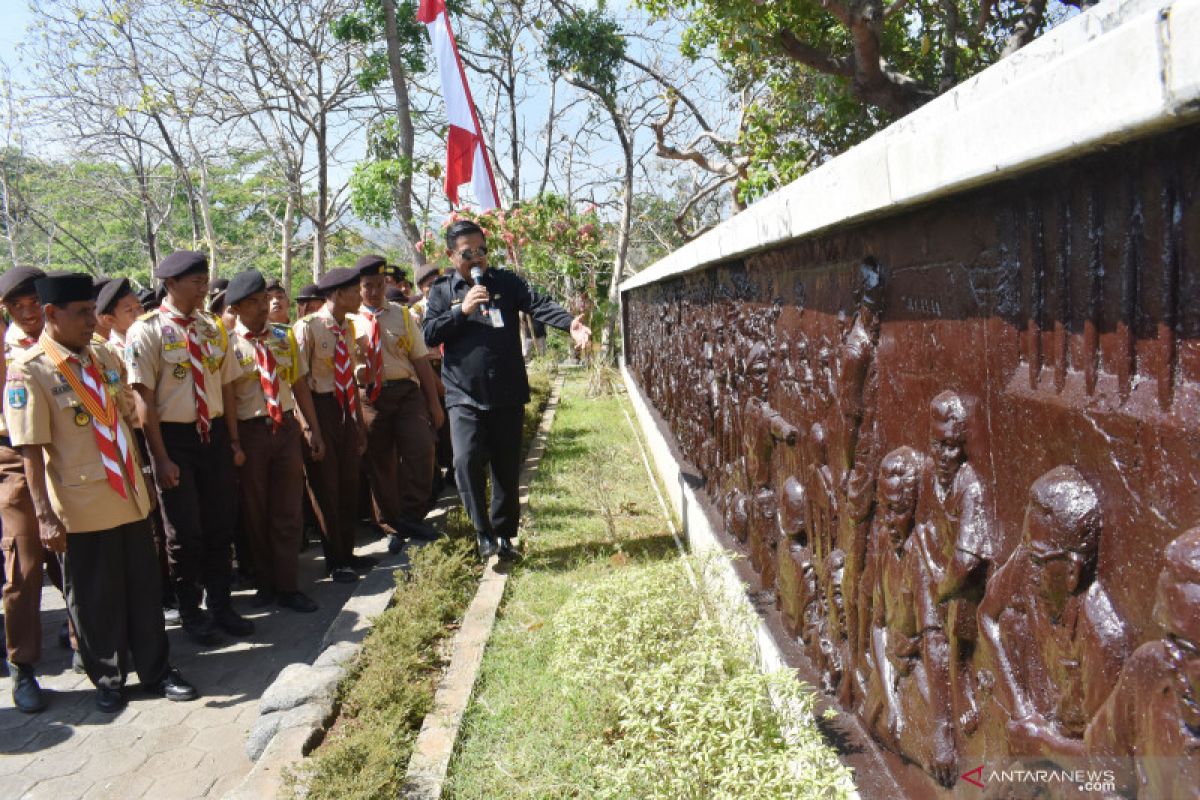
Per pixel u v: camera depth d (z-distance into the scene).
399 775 3.04
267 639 5.05
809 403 2.99
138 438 5.41
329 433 5.91
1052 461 1.49
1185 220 1.16
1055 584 1.42
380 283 6.24
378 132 18.78
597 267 16.69
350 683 3.86
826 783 2.17
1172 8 0.98
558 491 7.27
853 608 2.53
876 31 6.79
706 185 18.28
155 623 4.30
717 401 4.89
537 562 5.38
